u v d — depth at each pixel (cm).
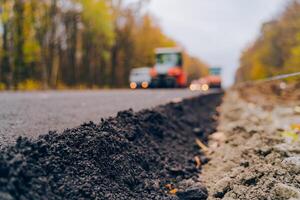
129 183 279
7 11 2027
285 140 413
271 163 320
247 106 1096
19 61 2381
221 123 741
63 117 438
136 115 421
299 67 1873
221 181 297
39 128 343
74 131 292
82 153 266
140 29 4375
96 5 2945
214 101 1309
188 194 293
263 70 3338
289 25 2303
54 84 2652
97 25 3055
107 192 245
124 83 4347
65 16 2975
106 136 309
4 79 2272
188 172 359
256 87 2328
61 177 224
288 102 1146
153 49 4572
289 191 247
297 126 552
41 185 198
